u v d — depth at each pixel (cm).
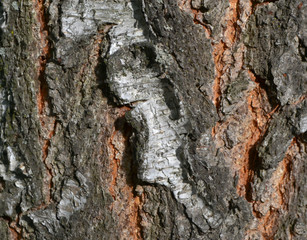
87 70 126
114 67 125
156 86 126
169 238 128
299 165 130
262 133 129
